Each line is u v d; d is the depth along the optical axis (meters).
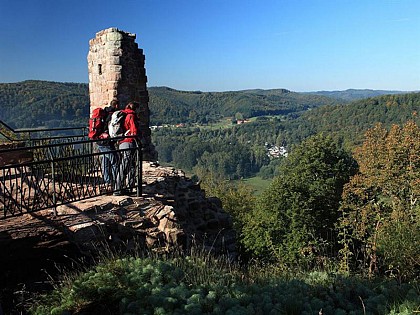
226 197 31.44
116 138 6.10
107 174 7.22
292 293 3.99
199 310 3.34
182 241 5.84
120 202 6.04
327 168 23.88
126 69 11.86
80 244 4.98
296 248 18.78
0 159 8.57
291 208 21.73
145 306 3.51
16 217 5.27
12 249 4.59
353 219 20.38
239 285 4.26
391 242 7.36
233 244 8.27
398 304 3.73
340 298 4.02
